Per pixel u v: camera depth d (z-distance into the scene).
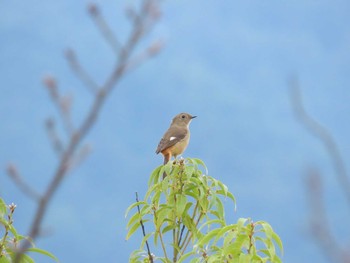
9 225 5.12
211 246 5.25
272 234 5.04
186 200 5.88
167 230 5.91
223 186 5.99
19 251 2.81
